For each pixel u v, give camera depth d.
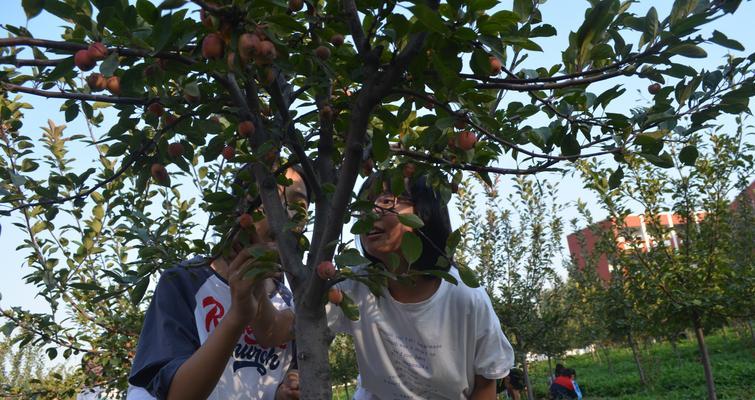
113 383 4.64
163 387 1.67
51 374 4.95
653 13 1.62
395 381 2.44
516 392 8.75
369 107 1.47
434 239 2.19
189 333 1.90
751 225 10.70
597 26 1.62
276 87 1.60
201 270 2.07
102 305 4.66
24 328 4.31
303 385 1.56
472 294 2.40
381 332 2.39
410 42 1.38
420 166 1.76
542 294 10.13
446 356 2.38
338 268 1.54
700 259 8.09
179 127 1.81
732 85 1.76
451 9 1.37
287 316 2.17
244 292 1.63
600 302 11.89
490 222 9.43
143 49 1.35
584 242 13.10
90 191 2.00
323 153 1.83
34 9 1.29
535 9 1.76
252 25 1.32
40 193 2.01
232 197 1.79
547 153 1.79
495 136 1.74
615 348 27.97
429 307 2.34
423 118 1.78
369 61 1.47
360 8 1.55
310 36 1.70
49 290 3.99
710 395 7.87
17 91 1.63
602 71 1.64
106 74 1.25
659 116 1.77
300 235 1.88
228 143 1.86
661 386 14.83
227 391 2.08
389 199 2.09
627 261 8.66
